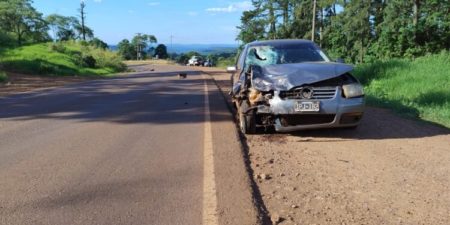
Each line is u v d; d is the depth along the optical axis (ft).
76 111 37.29
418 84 48.03
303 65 26.35
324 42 155.94
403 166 19.65
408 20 97.86
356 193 16.39
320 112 24.00
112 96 50.88
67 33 308.40
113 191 16.53
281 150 22.95
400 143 23.94
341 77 25.41
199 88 62.85
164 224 13.60
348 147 23.31
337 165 20.02
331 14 172.86
